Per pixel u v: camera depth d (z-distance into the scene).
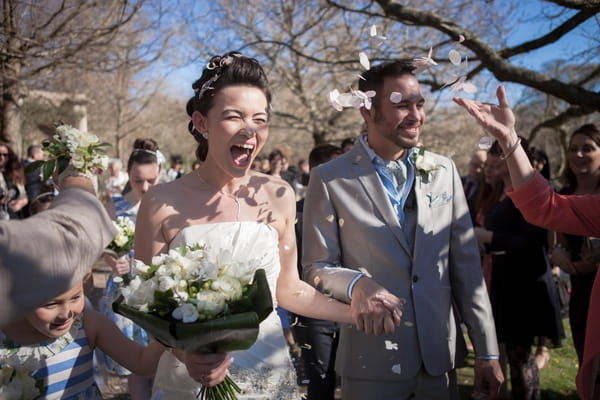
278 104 17.89
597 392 2.34
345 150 4.98
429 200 2.46
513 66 5.12
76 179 1.79
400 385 2.41
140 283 1.59
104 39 8.57
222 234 1.94
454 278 2.53
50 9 7.75
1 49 6.80
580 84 6.07
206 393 1.73
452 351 2.46
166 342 1.59
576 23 4.63
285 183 2.21
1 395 1.76
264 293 1.62
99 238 1.44
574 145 3.48
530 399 3.72
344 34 12.71
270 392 1.90
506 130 2.18
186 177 2.11
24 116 13.16
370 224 2.43
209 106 1.93
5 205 6.43
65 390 1.87
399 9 5.56
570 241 3.39
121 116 24.20
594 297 2.22
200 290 1.57
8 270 1.24
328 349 3.58
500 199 4.08
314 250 2.51
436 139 16.45
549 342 4.34
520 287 3.73
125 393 4.31
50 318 1.71
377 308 2.07
